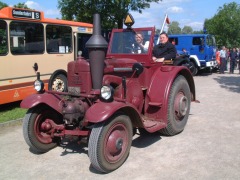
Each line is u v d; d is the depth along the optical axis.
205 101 9.40
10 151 5.57
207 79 15.84
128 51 6.19
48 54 10.27
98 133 4.37
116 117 4.59
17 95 9.12
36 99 5.09
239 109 8.20
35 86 5.33
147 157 5.07
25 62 9.39
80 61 5.15
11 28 8.96
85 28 12.12
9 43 8.88
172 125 5.93
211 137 5.93
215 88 12.27
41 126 5.31
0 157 5.30
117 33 6.39
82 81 5.09
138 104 5.61
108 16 17.52
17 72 9.14
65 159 5.12
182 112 6.09
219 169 4.54
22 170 4.75
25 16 9.40
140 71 5.23
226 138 5.85
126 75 5.61
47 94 5.28
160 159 4.97
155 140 5.86
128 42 6.22
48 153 5.40
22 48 9.32
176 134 6.18
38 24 9.89
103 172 4.59
